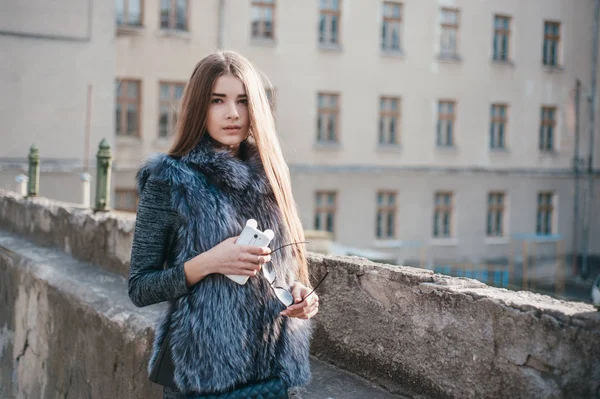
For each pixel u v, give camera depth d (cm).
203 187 188
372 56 2527
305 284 208
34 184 795
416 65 2600
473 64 2697
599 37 2923
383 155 2562
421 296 233
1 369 543
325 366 273
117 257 446
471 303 213
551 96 2856
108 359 345
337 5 2489
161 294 185
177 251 188
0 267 570
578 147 2922
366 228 2539
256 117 196
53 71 1903
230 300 186
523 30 2789
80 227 505
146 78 2208
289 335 197
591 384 178
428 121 2630
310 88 2442
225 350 184
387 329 248
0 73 1847
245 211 191
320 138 2486
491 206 2778
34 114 1884
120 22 2186
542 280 2628
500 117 2783
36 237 606
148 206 189
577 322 182
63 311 411
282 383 191
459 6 2664
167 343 191
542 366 191
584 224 2917
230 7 2303
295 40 2411
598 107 2939
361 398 240
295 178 2417
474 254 2719
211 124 196
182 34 2238
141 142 2208
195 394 187
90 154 1956
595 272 2820
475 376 211
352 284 265
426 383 230
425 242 2634
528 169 2809
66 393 404
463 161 2692
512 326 199
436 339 226
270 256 192
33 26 1877
